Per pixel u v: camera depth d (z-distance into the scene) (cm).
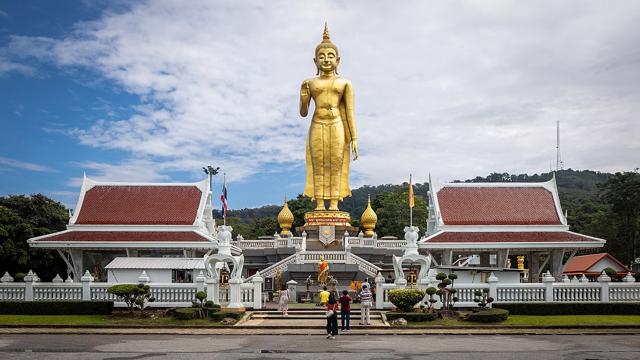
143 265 4522
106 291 4172
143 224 5819
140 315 3888
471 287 4191
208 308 3825
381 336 3262
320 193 6875
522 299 4209
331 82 6894
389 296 3888
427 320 3719
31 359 2506
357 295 4816
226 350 2752
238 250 6072
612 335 3366
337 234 6669
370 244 6488
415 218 10400
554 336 3309
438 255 6738
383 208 10706
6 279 4350
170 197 6125
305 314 3994
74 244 5531
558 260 5922
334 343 2991
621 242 8438
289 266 5534
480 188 6234
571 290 4269
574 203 12269
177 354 2634
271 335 3297
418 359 2516
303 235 6253
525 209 6053
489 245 5634
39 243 5538
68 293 4181
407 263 4309
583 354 2675
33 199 7394
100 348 2816
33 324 3562
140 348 2814
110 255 6406
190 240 5606
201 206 6034
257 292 4138
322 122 6906
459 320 3762
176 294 4128
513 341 3092
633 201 8175
